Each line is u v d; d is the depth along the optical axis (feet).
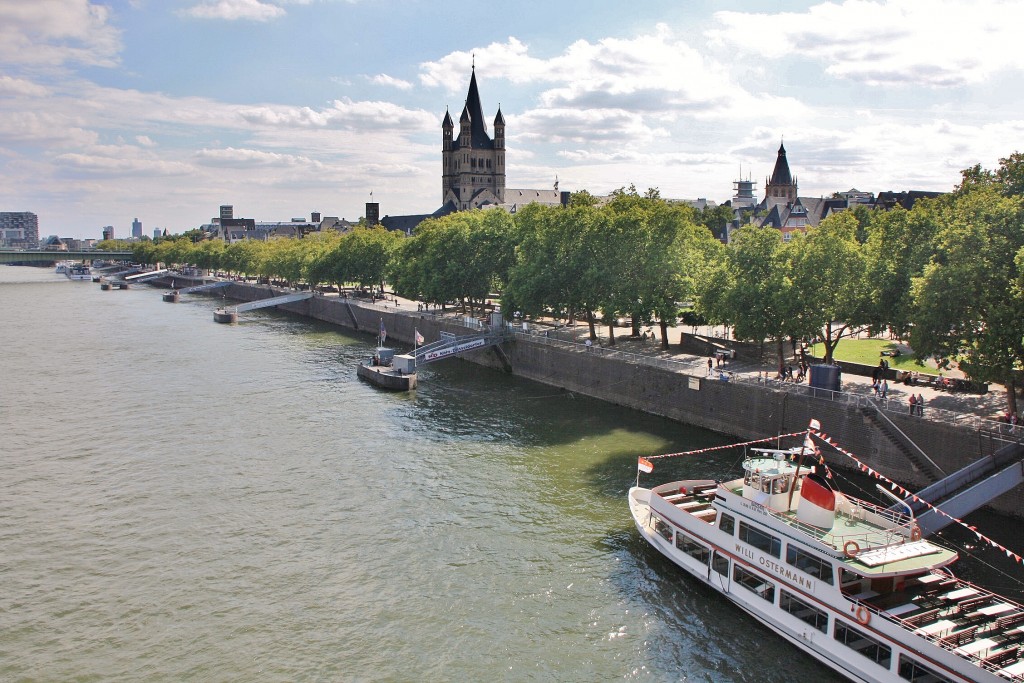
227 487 202.08
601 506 184.44
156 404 300.20
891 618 113.70
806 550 125.59
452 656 124.67
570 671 120.88
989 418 187.62
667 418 268.00
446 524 175.32
